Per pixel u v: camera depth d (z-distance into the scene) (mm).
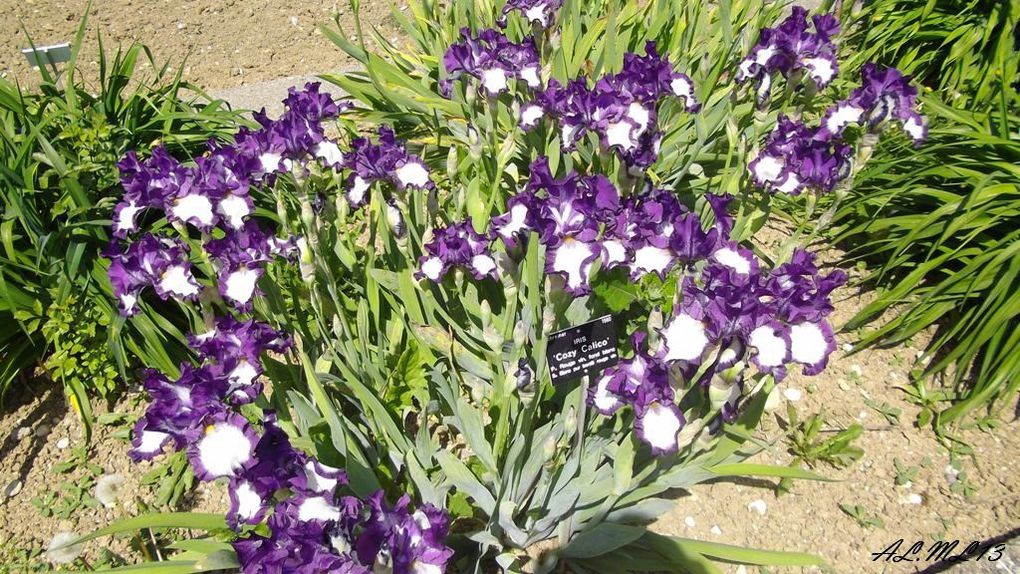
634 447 1005
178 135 1661
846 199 1676
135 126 1679
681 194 1690
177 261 1110
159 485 1282
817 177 1268
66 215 1491
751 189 1479
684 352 906
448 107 1810
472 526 1145
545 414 1255
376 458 1160
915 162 1636
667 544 1019
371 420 1168
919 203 1591
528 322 1246
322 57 2516
